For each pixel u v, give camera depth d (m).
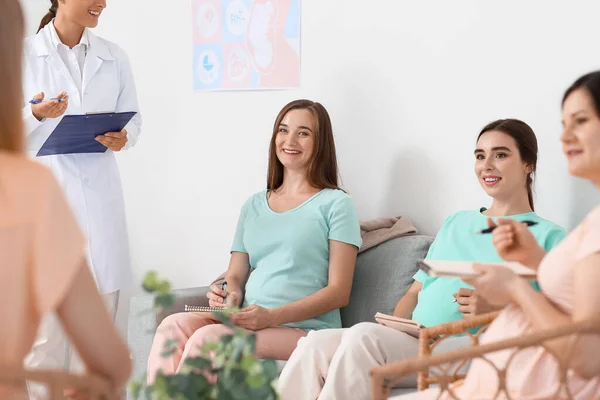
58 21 2.82
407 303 2.40
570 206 2.43
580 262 1.31
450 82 2.69
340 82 2.95
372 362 2.01
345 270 2.57
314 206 2.65
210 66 3.30
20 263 1.00
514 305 1.48
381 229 2.75
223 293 2.63
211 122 3.33
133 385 1.16
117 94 2.96
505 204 2.29
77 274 1.04
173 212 3.48
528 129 2.29
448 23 2.69
